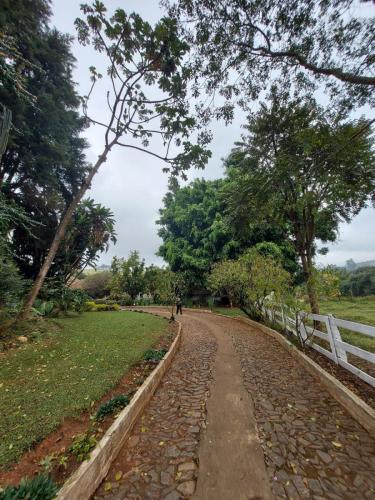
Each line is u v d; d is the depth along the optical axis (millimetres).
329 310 12367
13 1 7934
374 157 5309
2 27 6492
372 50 3867
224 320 13125
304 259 7258
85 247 14555
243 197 7324
